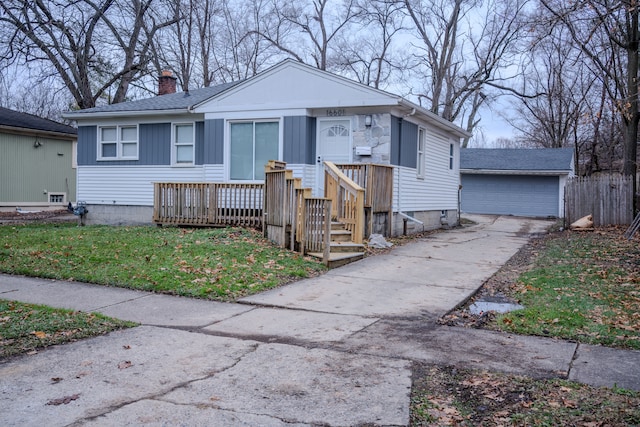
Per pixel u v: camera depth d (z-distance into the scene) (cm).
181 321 604
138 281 787
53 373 436
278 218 1098
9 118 2325
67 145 2525
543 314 636
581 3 1155
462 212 2948
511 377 438
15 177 2291
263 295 737
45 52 2609
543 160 2856
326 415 364
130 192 1688
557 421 356
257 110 1459
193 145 1608
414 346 521
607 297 718
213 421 352
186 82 3100
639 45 1750
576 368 461
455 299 724
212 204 1376
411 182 1552
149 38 2955
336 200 1163
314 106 1401
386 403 385
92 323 580
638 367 464
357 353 498
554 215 2802
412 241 1355
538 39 1299
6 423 344
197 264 893
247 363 466
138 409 368
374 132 1384
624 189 1659
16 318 588
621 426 348
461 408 380
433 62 3400
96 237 1188
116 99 2980
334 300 716
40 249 1024
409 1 3362
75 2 2556
